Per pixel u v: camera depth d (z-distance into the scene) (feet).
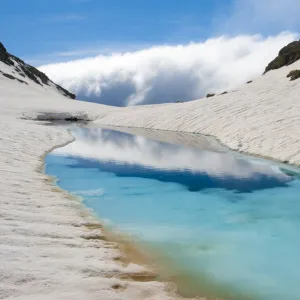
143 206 39.27
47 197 36.78
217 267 25.26
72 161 63.77
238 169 56.95
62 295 18.49
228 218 36.19
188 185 48.70
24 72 357.00
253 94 131.44
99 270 22.06
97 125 159.43
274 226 33.94
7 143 64.54
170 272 23.81
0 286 18.43
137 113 172.04
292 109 90.22
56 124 156.97
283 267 25.68
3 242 23.43
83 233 28.25
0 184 37.09
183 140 94.17
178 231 32.04
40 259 22.04
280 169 55.11
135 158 68.64
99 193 43.80
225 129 94.89
